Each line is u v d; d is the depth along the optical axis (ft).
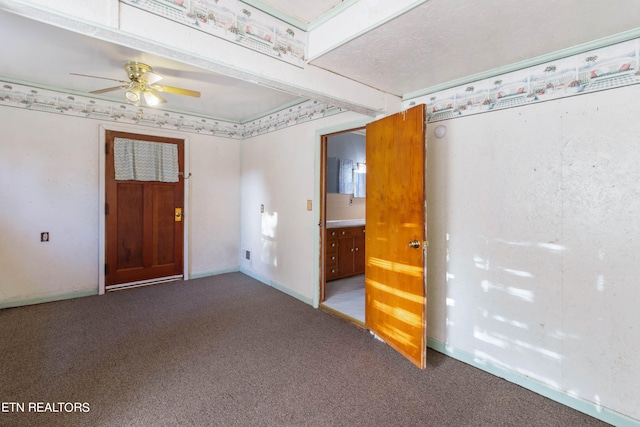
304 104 12.02
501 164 7.26
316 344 8.73
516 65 6.96
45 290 11.55
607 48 5.84
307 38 7.03
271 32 6.46
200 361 7.72
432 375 7.35
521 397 6.62
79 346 8.33
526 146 6.88
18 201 10.98
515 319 7.10
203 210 15.16
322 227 11.52
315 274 11.51
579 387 6.25
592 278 6.09
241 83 10.53
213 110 14.11
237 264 16.39
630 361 5.72
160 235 14.03
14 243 10.96
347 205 17.47
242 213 16.14
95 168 12.37
